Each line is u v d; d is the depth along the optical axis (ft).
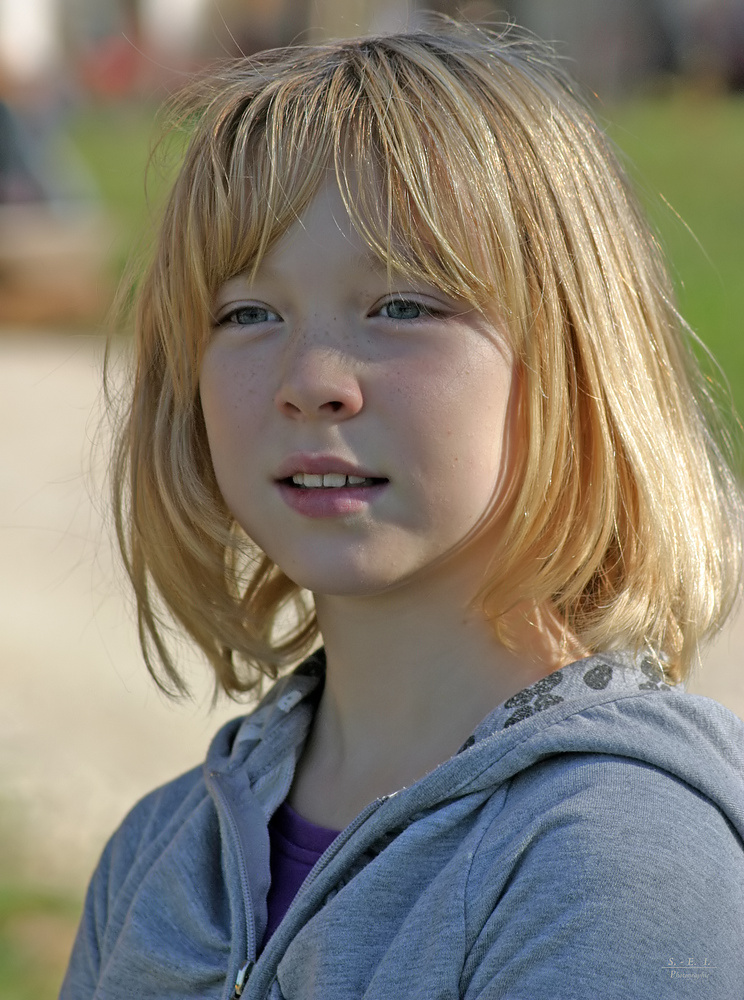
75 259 44.70
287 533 6.79
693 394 8.29
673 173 59.31
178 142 8.73
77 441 31.96
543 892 5.84
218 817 7.66
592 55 90.74
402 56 7.22
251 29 81.05
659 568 7.01
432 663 7.09
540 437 6.75
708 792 6.09
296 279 6.71
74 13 101.96
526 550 6.77
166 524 8.13
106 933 7.99
